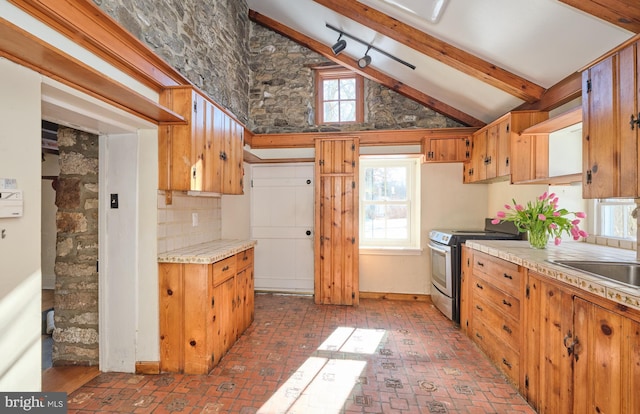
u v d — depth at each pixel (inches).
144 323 84.2
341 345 102.1
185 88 81.5
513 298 78.5
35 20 48.3
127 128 78.3
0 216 43.8
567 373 58.5
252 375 83.5
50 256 168.9
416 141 149.6
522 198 118.7
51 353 94.3
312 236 161.0
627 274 65.9
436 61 110.2
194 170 83.1
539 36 78.7
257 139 158.9
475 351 98.1
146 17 77.6
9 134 45.3
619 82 55.3
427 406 70.9
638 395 43.6
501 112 126.6
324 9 117.3
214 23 118.9
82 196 87.7
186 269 83.8
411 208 167.5
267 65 162.6
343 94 161.8
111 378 81.6
